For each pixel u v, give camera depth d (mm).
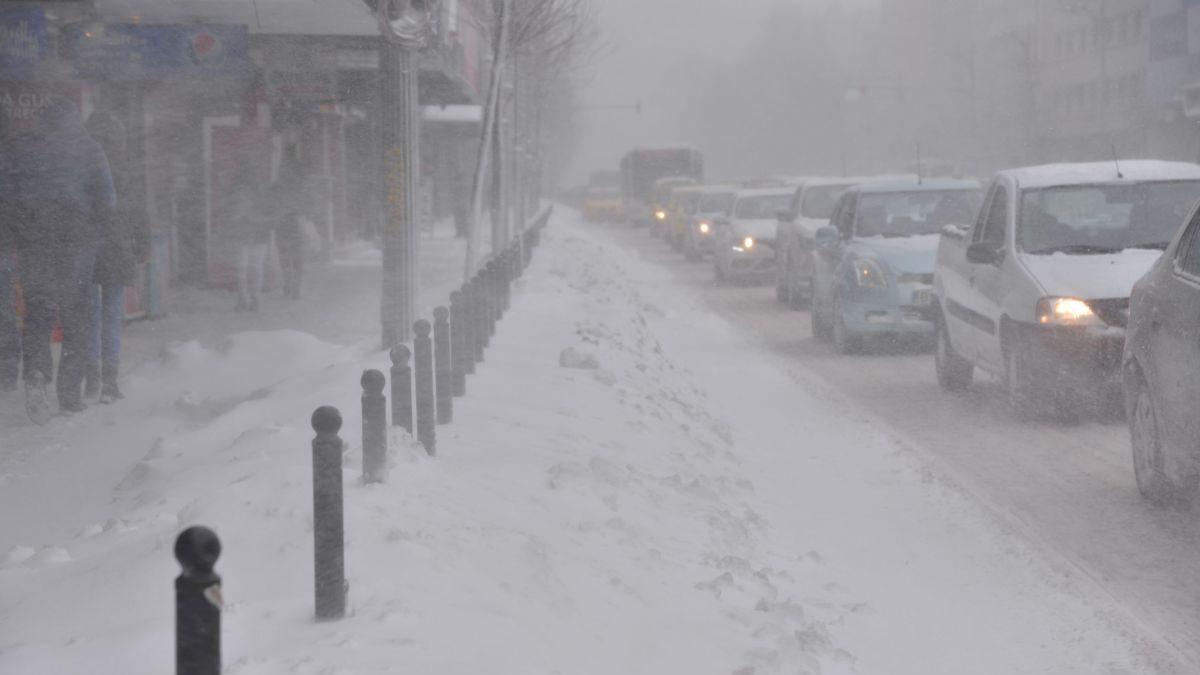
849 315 22281
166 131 29875
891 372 20469
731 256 39719
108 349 15578
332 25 22797
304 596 6629
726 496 11945
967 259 16516
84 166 14727
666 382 18062
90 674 5586
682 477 11914
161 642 5840
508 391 14453
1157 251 15562
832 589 9453
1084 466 13203
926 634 8531
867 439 15148
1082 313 14812
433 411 10883
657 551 9141
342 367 15023
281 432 10961
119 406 15422
